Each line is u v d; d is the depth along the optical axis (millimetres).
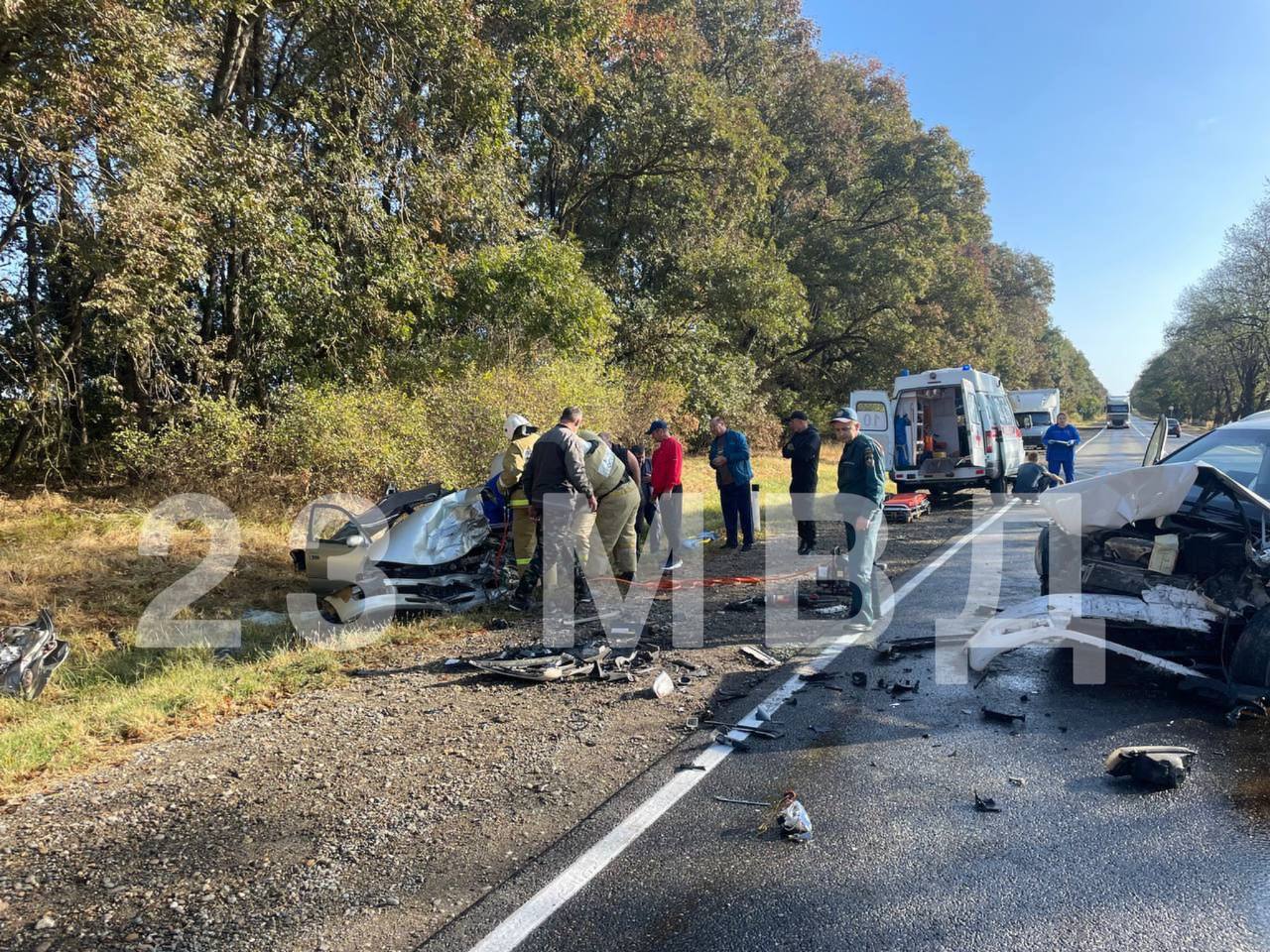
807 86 31156
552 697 5137
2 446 11898
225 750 4363
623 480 7934
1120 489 5465
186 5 9922
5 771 4039
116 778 4023
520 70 16953
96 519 9680
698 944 2658
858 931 2709
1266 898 2855
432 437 11438
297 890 3029
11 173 9227
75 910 2914
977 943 2635
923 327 34531
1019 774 3912
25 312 10672
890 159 36562
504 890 3002
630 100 20984
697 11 27406
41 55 7707
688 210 23047
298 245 11781
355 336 13297
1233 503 5594
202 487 10609
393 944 2699
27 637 5332
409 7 12852
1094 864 3102
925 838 3320
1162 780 3721
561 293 15172
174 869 3191
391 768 4109
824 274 32344
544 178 22375
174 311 10766
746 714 4781
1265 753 4117
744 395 24328
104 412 12289
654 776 3961
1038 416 33469
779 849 3254
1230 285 44469
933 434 17234
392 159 14148
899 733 4469
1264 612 4711
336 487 10484
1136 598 5160
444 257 14219
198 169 10094
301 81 14266
